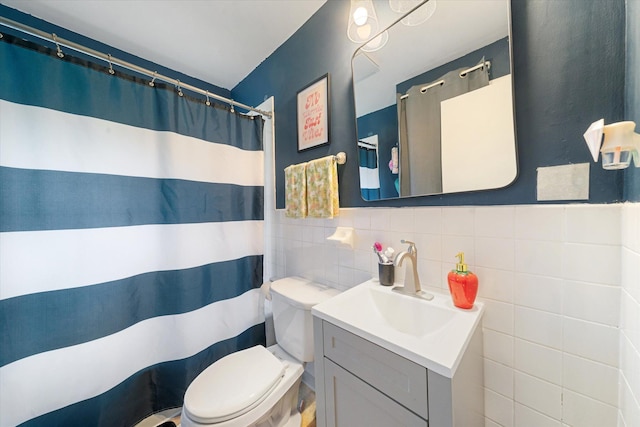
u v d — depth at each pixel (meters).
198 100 1.46
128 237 1.22
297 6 1.34
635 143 0.48
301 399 1.39
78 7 1.30
